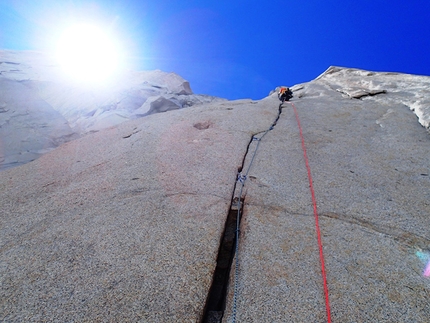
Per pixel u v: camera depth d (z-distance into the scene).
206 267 2.32
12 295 2.07
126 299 2.01
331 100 8.45
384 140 5.11
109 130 6.35
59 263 2.36
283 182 3.74
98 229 2.79
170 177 3.83
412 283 2.16
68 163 4.68
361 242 2.60
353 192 3.46
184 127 5.88
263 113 6.98
